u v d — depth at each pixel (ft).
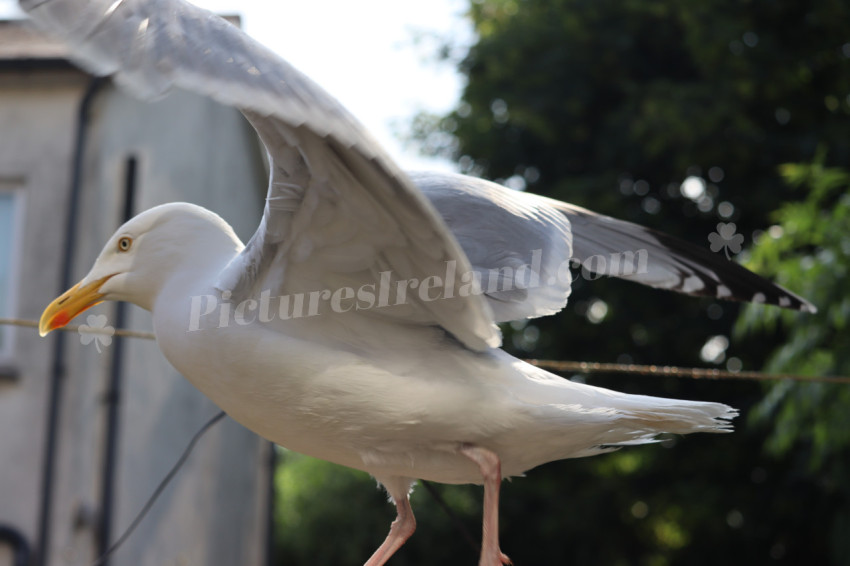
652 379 40.75
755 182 39.70
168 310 7.65
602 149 41.88
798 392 25.43
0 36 25.22
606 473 44.06
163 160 27.55
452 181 8.97
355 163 6.14
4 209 27.07
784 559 42.32
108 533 25.44
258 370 7.31
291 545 51.29
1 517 25.53
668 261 10.66
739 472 41.19
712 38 37.73
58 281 26.61
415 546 48.57
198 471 28.50
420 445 7.72
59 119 27.27
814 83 39.55
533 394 7.72
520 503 45.98
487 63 44.91
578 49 43.78
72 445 25.80
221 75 5.47
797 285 25.21
